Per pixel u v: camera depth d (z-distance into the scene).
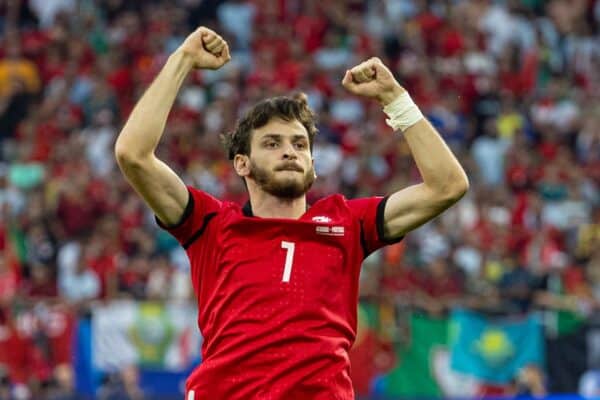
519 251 47.06
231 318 14.09
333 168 51.22
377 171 51.22
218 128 53.28
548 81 62.56
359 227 14.60
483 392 38.28
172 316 37.28
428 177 14.41
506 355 38.59
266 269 14.18
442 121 56.78
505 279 43.28
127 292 41.66
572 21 65.62
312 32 61.22
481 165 54.53
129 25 60.84
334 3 63.03
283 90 56.12
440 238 45.28
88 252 42.56
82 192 47.00
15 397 36.41
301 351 13.89
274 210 14.60
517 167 53.50
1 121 56.72
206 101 55.97
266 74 57.56
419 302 38.47
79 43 59.72
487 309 38.75
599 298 43.91
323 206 14.68
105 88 56.06
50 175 49.03
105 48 59.75
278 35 60.84
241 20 62.78
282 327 13.95
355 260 14.54
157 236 45.47
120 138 14.18
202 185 49.62
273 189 14.47
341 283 14.34
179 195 14.47
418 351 38.12
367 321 37.91
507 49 62.41
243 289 14.13
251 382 13.90
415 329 38.22
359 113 55.69
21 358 36.69
